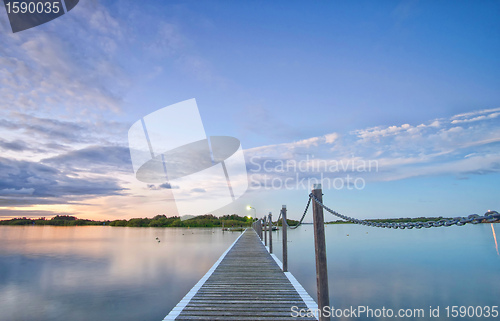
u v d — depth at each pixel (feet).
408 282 53.57
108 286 54.13
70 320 35.55
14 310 39.70
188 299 17.30
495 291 47.62
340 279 55.67
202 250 124.77
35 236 294.66
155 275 65.00
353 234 288.30
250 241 63.67
